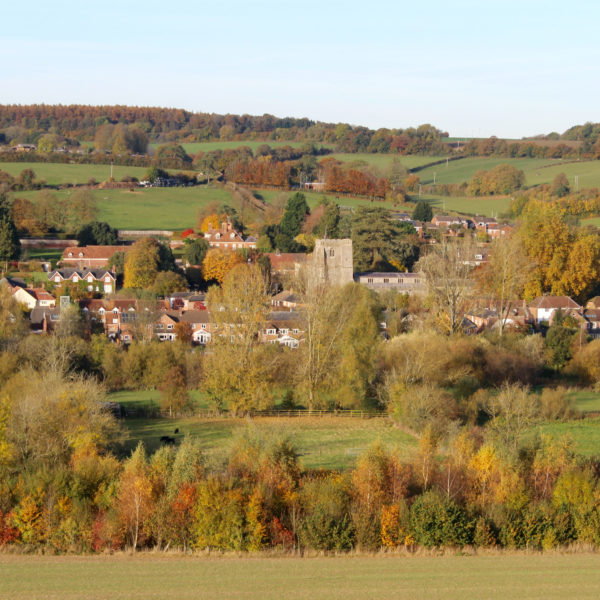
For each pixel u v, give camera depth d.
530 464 141.88
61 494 130.00
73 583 111.88
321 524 125.06
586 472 135.50
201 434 191.50
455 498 132.62
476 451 151.75
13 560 120.56
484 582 113.62
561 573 117.25
